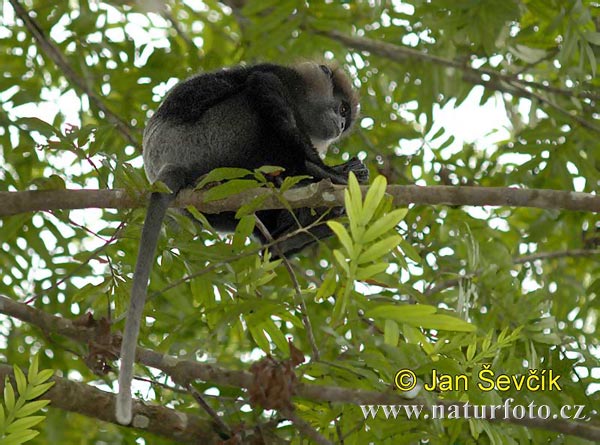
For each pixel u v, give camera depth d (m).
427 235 8.29
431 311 5.25
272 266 6.06
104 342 6.13
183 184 7.00
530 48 9.59
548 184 9.48
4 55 10.45
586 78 9.68
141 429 6.39
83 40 10.15
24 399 5.41
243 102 7.77
